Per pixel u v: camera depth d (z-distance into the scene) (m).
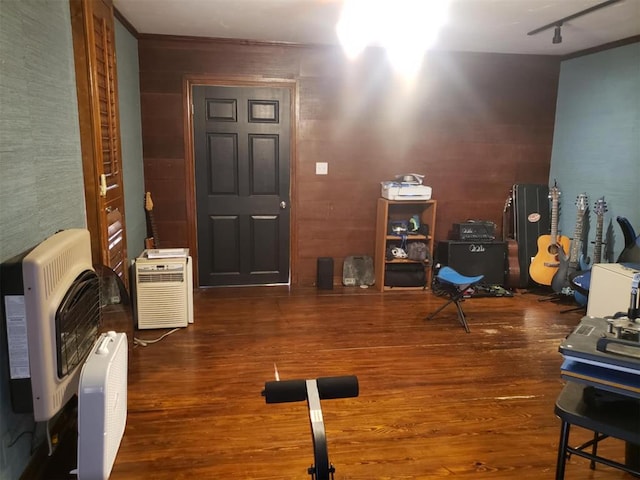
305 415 2.45
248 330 3.56
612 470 2.05
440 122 4.68
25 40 1.87
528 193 4.77
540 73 4.73
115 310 2.67
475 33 3.81
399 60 4.50
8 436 1.70
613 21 3.44
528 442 2.25
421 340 3.42
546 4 3.06
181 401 2.55
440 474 2.01
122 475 1.97
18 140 1.80
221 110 4.31
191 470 2.01
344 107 4.50
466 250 4.56
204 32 3.93
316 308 4.07
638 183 3.93
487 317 3.92
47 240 1.80
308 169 4.55
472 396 2.65
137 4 3.17
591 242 4.29
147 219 4.31
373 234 4.78
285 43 4.26
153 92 4.17
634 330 1.44
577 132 4.56
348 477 1.98
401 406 2.54
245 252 4.61
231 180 4.45
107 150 2.79
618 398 1.46
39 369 1.62
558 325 3.75
